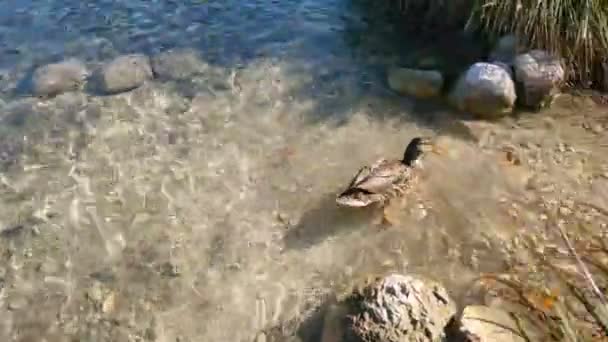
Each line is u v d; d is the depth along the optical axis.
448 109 3.41
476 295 2.56
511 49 3.50
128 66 3.79
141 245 2.89
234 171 3.18
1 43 4.04
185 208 3.03
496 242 2.76
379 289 2.47
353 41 3.96
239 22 4.16
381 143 3.27
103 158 3.30
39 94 3.68
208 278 2.74
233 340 2.53
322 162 3.20
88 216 3.02
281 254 2.81
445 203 2.94
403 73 3.56
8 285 2.77
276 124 3.42
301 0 4.33
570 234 2.75
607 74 3.41
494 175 3.04
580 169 3.03
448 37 3.89
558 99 3.39
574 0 3.40
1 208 3.07
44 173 3.23
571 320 2.38
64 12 4.30
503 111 3.31
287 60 3.84
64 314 2.66
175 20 4.20
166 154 3.30
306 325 2.54
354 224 2.90
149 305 2.67
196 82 3.72
